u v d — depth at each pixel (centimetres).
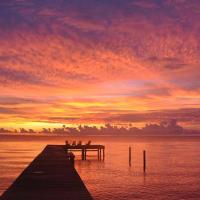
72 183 1247
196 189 2281
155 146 11369
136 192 2150
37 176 1427
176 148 9619
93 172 3161
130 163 4009
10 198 988
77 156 5341
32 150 7856
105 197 1984
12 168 3650
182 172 3269
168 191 2198
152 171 3300
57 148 3544
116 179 2712
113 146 10900
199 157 5469
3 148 8981
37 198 989
